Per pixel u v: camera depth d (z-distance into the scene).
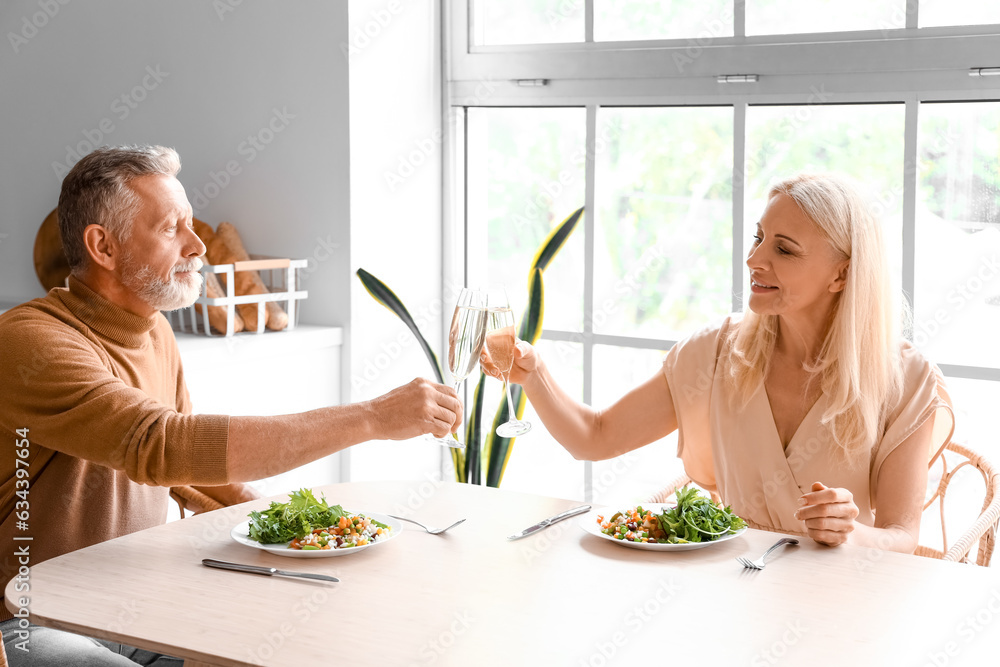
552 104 2.75
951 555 1.54
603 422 1.88
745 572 1.30
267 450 1.39
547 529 1.48
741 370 1.75
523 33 2.79
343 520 1.42
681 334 2.65
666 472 2.76
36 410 1.46
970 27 2.20
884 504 1.65
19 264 2.99
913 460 1.65
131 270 1.60
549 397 1.83
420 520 1.52
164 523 1.63
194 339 2.45
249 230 2.77
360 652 1.06
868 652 1.06
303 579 1.27
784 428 1.73
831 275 1.66
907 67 2.27
